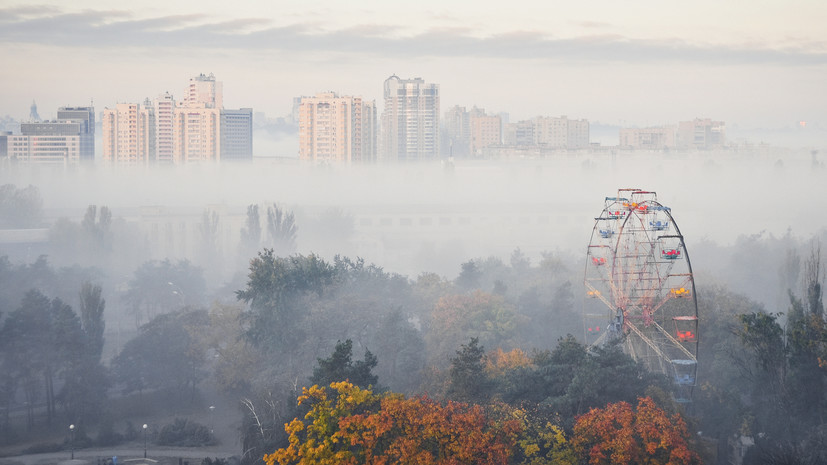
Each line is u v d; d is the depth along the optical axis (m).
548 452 152.75
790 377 182.62
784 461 156.38
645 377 175.62
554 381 174.25
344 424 142.75
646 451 146.12
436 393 192.75
